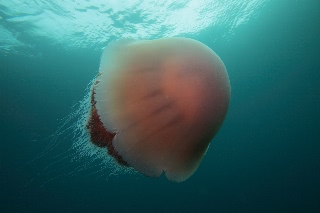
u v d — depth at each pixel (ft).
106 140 8.07
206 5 50.72
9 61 62.75
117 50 6.51
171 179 6.50
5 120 73.15
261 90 84.02
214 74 6.33
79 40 57.16
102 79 6.34
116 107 6.23
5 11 45.75
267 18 59.41
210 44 67.26
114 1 45.34
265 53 71.31
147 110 6.20
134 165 6.26
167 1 47.34
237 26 61.62
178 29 56.95
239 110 92.38
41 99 72.84
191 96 6.13
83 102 8.00
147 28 54.60
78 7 46.06
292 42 64.39
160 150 6.34
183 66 6.25
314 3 51.62
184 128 6.25
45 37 55.21
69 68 65.87
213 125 6.47
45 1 44.01
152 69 6.29
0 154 77.05
